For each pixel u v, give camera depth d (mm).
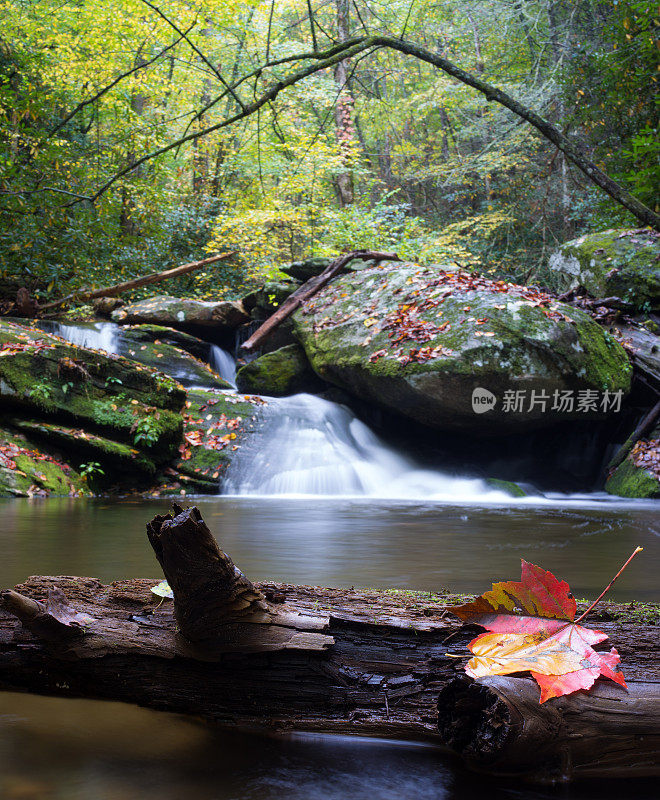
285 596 2104
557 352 9797
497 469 11688
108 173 17031
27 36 17625
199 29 19641
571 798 1566
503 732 1564
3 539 5238
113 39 17375
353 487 10484
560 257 14703
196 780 1610
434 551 5055
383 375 10258
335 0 22203
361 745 1813
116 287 14984
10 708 2002
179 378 12414
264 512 7637
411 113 28609
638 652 1825
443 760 1742
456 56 27297
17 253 14078
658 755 1642
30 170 14812
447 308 10570
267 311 14023
